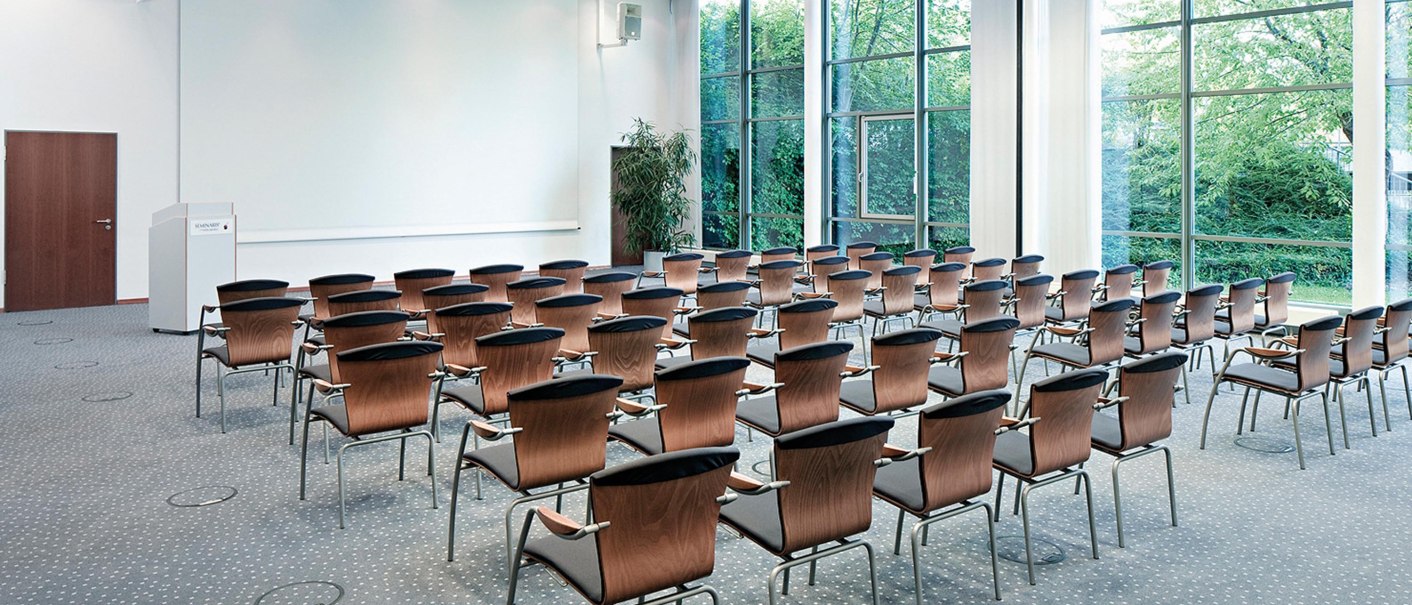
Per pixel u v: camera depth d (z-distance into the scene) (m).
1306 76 10.72
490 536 4.89
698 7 17.39
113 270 13.07
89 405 7.61
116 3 12.80
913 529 3.97
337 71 14.50
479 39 15.77
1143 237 12.18
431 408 7.33
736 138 17.19
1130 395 4.65
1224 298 8.42
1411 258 10.05
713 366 4.70
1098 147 12.06
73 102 12.62
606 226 17.39
